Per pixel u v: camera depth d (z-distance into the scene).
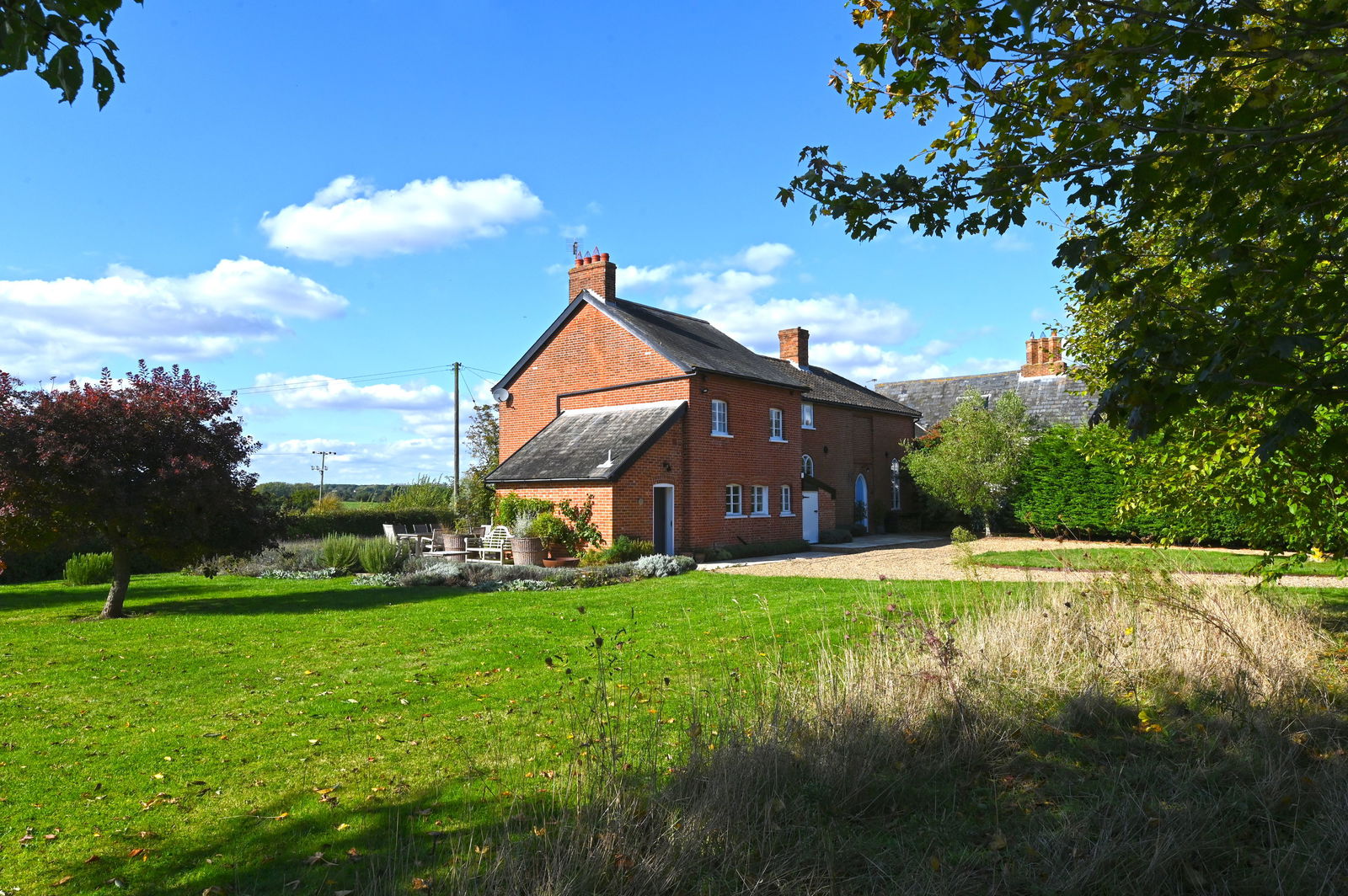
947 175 4.26
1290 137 3.35
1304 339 2.94
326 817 5.02
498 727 6.71
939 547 26.53
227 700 7.87
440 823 4.84
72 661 9.71
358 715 7.23
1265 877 3.77
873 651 7.01
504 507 23.36
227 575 20.20
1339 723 5.59
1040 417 34.72
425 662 9.32
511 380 27.97
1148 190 3.82
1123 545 23.47
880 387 42.56
